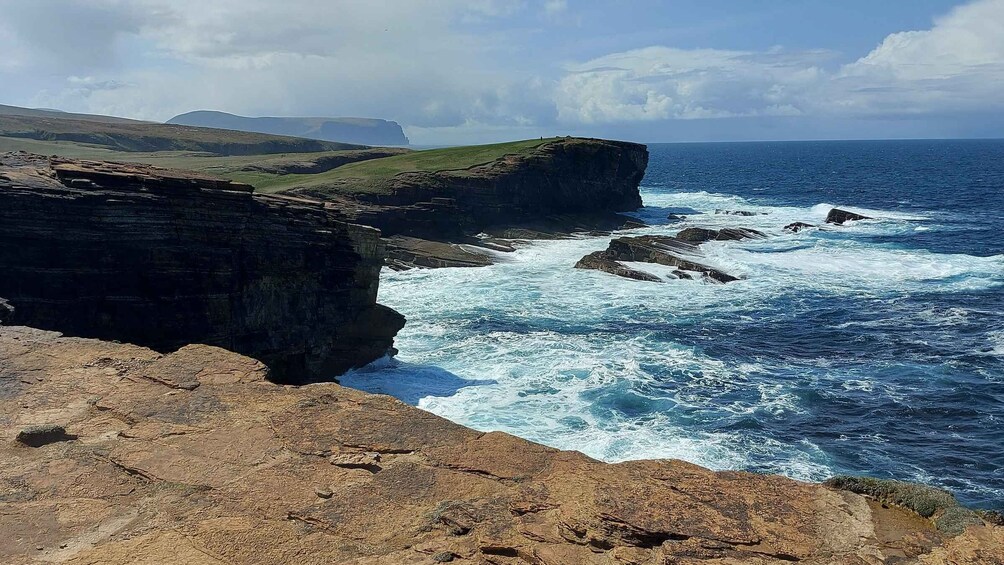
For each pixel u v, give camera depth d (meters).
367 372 31.53
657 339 35.62
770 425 25.56
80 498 9.36
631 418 25.92
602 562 7.80
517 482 9.80
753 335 36.72
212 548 8.16
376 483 9.75
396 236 59.31
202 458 10.41
